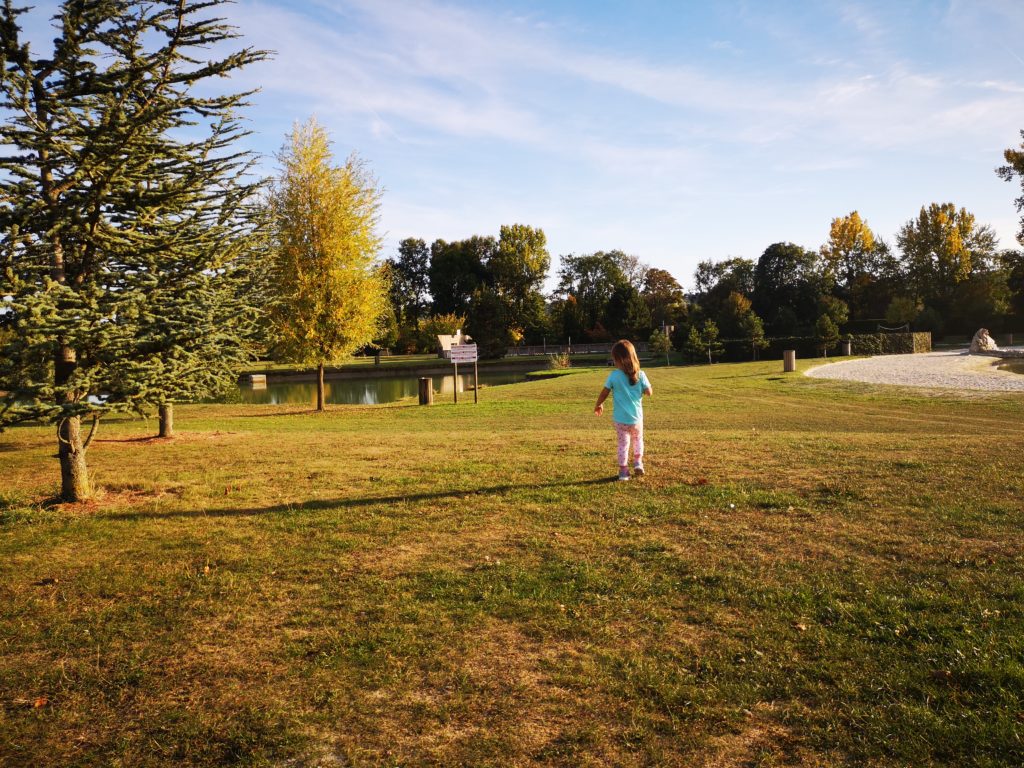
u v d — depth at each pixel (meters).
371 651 3.71
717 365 39.84
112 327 6.09
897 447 9.24
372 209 24.39
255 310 7.86
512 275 85.06
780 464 8.17
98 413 6.41
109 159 6.34
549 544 5.40
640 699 3.16
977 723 2.82
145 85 6.70
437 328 76.38
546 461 9.08
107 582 4.88
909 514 5.74
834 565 4.68
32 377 6.39
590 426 16.78
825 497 6.45
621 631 3.86
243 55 6.66
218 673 3.54
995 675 3.13
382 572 4.91
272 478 8.66
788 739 2.81
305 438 13.49
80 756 2.87
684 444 10.30
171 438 14.37
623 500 6.67
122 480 8.72
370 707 3.17
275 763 2.78
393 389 41.66
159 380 6.61
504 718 3.04
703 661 3.46
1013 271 63.34
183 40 6.52
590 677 3.36
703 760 2.70
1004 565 4.46
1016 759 2.58
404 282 107.12
